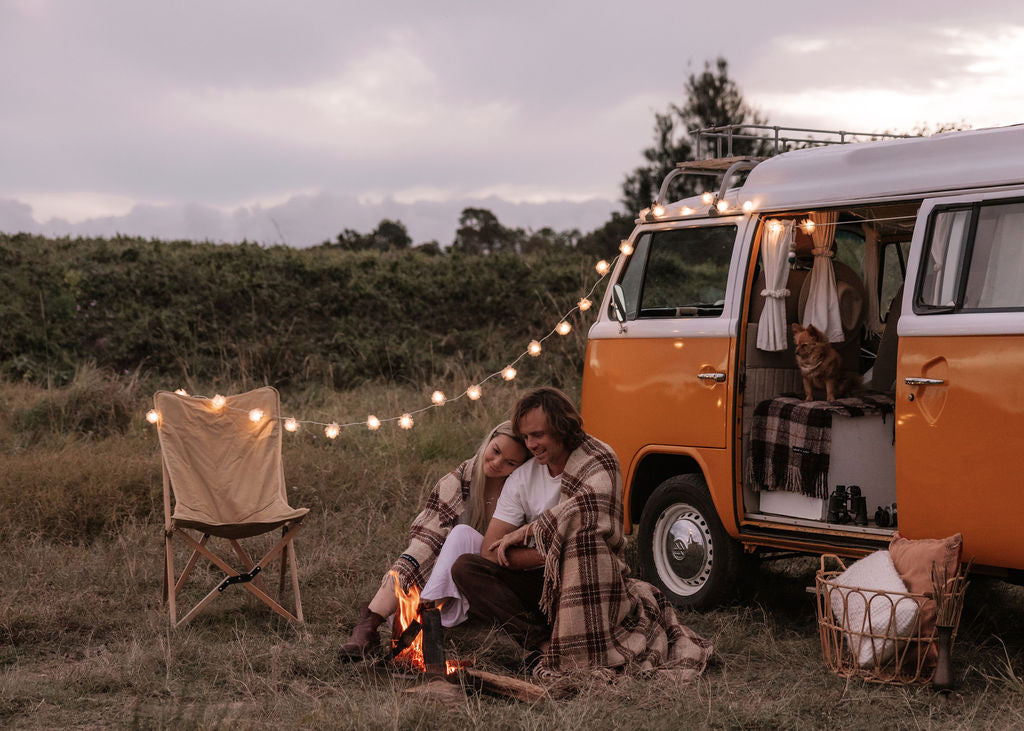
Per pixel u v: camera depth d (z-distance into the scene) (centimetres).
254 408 610
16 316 1423
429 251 2147
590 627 442
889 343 588
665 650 459
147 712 391
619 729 371
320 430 1044
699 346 574
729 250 578
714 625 535
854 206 514
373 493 820
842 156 526
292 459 880
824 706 405
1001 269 437
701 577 582
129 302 1530
